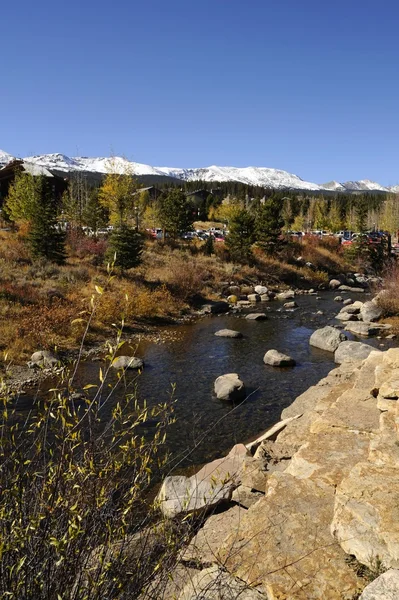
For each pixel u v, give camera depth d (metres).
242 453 8.08
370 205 109.88
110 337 20.11
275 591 3.67
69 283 24.95
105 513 2.65
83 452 2.88
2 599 2.19
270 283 39.50
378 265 48.69
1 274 23.64
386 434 5.73
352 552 3.99
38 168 50.84
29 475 2.63
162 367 16.11
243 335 21.84
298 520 4.59
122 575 2.59
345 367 12.81
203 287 32.88
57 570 2.38
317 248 52.72
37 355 15.23
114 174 39.00
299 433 7.99
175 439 10.16
